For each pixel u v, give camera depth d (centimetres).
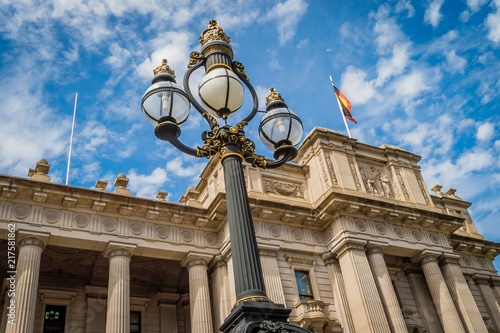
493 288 4159
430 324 3472
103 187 3092
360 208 3353
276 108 1269
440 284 3412
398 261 3719
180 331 3484
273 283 3002
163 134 1063
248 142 1112
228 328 820
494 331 3831
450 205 4516
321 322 2944
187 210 3162
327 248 3359
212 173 3594
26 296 2477
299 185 3659
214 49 1212
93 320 3212
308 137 3756
